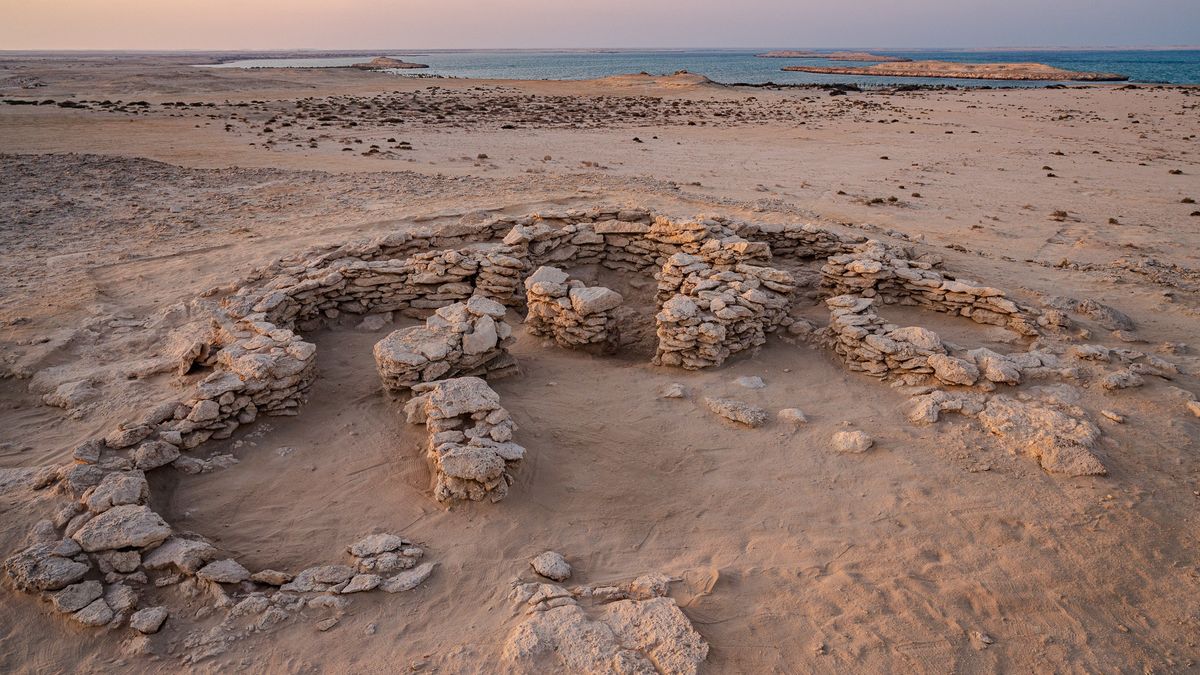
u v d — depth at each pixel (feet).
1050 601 18.01
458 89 221.25
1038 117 147.84
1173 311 39.24
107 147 86.84
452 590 18.40
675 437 25.98
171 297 38.93
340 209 58.13
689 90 219.82
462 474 21.27
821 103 183.52
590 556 19.99
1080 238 55.88
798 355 33.14
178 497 21.99
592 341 33.60
